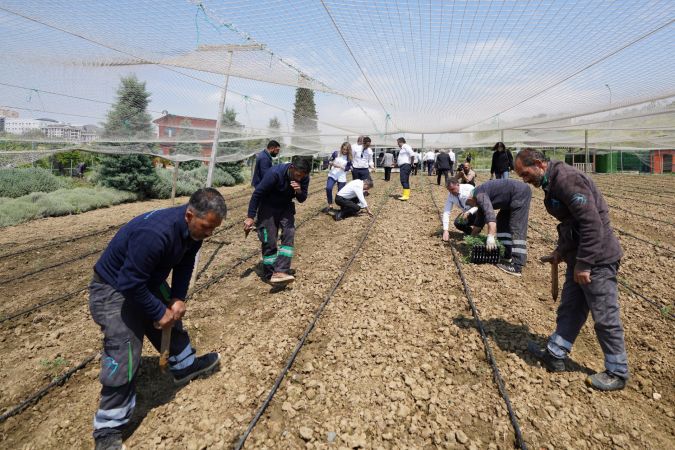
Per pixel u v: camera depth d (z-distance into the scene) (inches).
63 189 567.2
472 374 136.3
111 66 285.4
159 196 668.7
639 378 132.7
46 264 279.6
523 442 105.8
